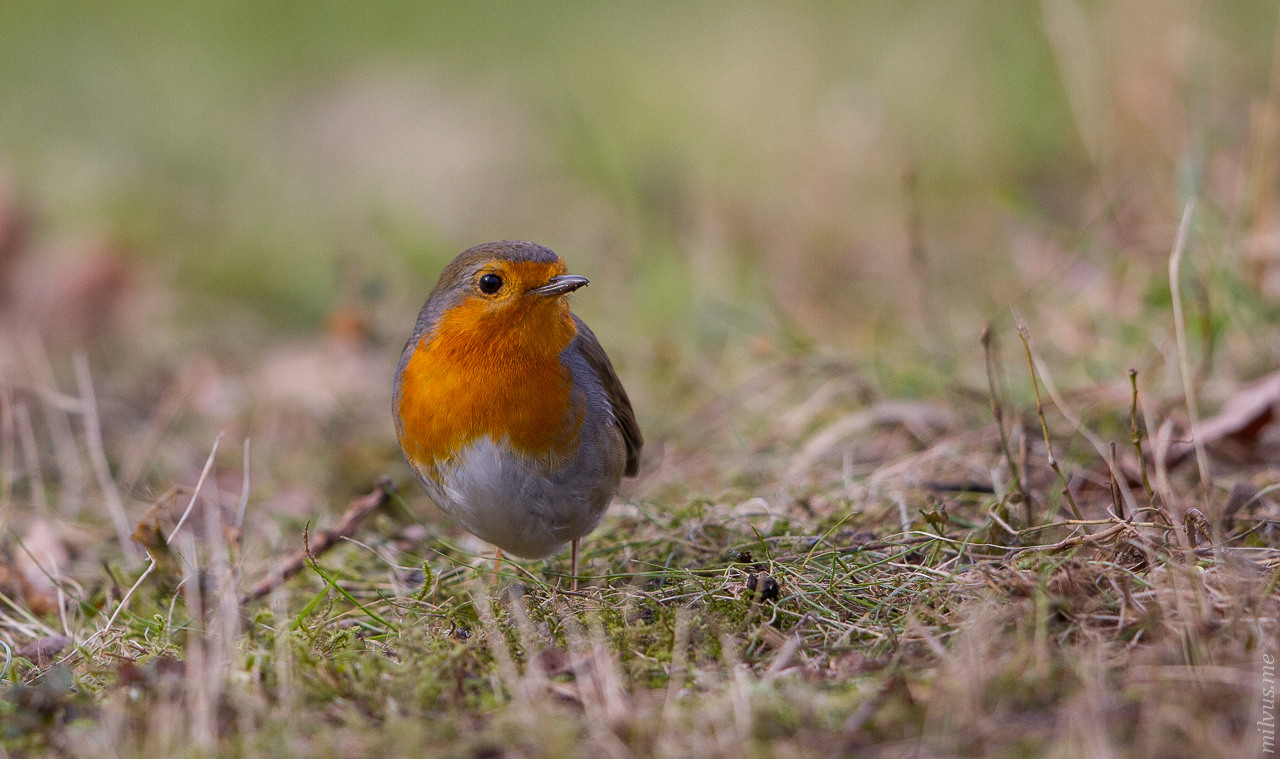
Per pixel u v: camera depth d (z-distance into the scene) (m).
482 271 7.73
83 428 12.34
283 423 12.60
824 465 10.20
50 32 25.89
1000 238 14.67
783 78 20.20
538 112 21.45
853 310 13.96
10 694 6.52
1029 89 16.94
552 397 7.88
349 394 13.25
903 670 6.11
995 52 17.80
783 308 14.19
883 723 5.55
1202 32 14.02
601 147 18.80
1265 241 10.93
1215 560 6.89
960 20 18.44
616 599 7.46
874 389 11.28
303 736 5.88
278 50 25.59
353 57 25.09
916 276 12.79
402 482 11.17
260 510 10.55
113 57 24.75
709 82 21.03
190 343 14.84
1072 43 13.88
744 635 6.79
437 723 5.93
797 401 11.72
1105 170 13.64
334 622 7.67
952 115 17.33
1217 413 9.70
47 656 7.66
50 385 12.42
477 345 7.80
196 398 13.05
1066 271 12.86
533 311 7.75
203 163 20.83
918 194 16.33
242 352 14.53
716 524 8.95
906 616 6.75
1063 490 7.96
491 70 23.95
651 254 14.77
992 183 16.11
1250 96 15.22
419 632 6.85
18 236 15.54
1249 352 10.55
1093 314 11.77
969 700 5.53
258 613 7.78
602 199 18.02
